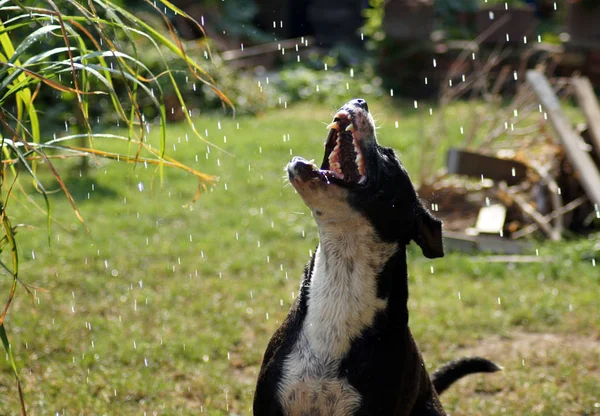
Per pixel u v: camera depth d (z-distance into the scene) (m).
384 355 3.57
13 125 8.07
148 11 16.47
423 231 3.74
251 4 20.53
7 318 6.30
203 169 11.30
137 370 5.54
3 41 3.62
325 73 18.16
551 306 6.91
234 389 5.32
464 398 5.35
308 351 3.57
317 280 3.62
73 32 3.37
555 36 18.58
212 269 7.66
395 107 15.82
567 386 5.48
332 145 3.65
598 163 9.27
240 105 15.36
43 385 5.22
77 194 9.91
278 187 10.59
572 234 8.74
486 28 17.28
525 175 9.01
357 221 3.48
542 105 9.43
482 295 7.12
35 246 7.96
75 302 6.78
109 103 13.71
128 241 8.34
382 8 17.75
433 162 9.85
